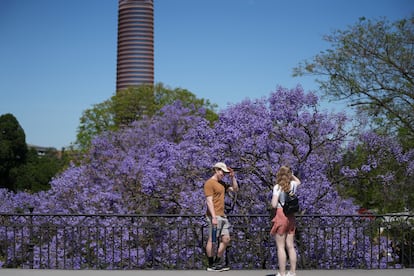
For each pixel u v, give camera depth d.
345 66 18.25
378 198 17.41
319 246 13.77
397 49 18.38
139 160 22.56
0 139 61.25
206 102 49.34
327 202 15.93
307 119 15.95
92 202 19.30
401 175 16.73
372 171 16.45
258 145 15.52
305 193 14.96
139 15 118.94
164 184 17.44
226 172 10.19
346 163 16.48
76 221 16.06
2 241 15.12
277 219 9.24
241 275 9.98
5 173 61.59
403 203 17.06
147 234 15.05
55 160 73.94
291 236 9.32
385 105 17.89
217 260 10.42
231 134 15.48
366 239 14.07
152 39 120.12
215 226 10.04
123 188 20.72
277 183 9.30
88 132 50.41
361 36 18.34
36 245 16.02
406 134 17.67
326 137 16.23
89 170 22.98
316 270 10.44
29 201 21.22
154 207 20.09
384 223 11.57
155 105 49.78
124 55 118.88
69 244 16.06
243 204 16.06
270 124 15.60
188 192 16.72
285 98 15.89
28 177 62.38
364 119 16.80
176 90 50.94
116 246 15.95
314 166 15.92
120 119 50.53
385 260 13.77
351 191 18.03
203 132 16.64
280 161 15.73
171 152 17.05
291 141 15.80
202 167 16.64
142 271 10.36
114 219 16.59
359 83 18.19
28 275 10.08
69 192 20.83
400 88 18.19
